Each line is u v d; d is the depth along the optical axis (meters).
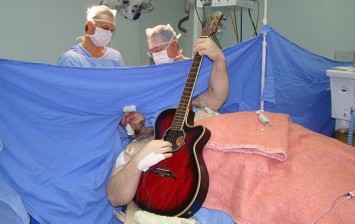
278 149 1.15
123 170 1.25
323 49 2.65
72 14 2.61
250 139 1.22
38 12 2.40
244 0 2.05
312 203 1.00
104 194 1.37
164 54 1.68
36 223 1.22
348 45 2.52
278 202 1.04
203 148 1.24
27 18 2.35
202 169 1.17
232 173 1.18
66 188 1.24
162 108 1.54
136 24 3.05
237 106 1.91
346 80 1.76
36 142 1.24
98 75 1.27
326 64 2.02
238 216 1.05
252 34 3.00
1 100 1.16
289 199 1.03
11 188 1.20
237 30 3.08
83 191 1.27
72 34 2.64
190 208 1.13
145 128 1.50
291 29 2.78
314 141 1.27
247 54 1.74
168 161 1.23
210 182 1.20
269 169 1.14
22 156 1.21
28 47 2.39
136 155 1.23
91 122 1.36
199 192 1.13
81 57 1.99
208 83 1.68
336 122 1.93
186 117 1.31
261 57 1.75
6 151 1.20
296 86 1.95
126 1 2.46
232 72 1.80
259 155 1.18
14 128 1.20
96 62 2.06
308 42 2.71
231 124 1.34
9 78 1.13
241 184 1.12
